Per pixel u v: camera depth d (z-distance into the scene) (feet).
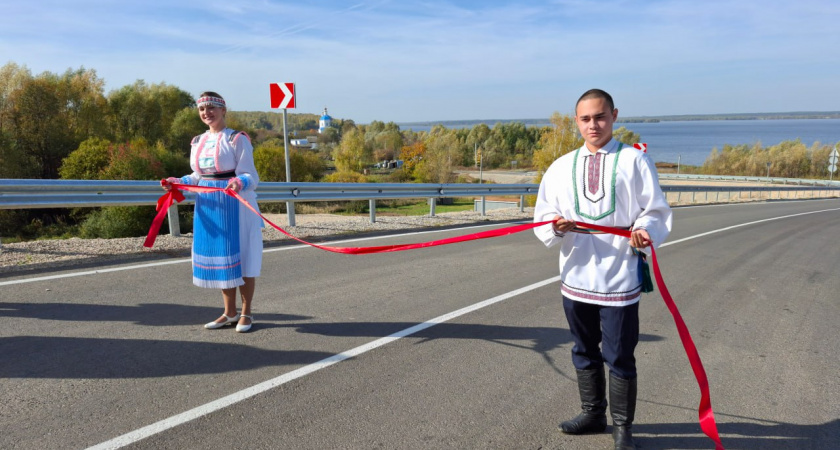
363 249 11.66
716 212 62.03
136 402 10.54
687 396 11.85
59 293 17.40
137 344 13.47
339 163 226.38
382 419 10.29
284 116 32.53
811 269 26.73
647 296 20.48
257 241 14.49
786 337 16.08
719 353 14.60
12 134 117.80
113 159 101.96
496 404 11.09
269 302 17.56
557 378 12.45
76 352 12.84
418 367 12.79
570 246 9.37
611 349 9.18
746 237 38.11
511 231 10.35
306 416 10.30
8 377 11.43
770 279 24.02
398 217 40.68
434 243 11.25
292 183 32.60
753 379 12.89
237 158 14.30
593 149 9.13
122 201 25.50
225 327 14.96
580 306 9.46
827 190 130.31
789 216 58.80
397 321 16.06
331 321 15.85
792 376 13.12
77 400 10.53
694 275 24.44
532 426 10.28
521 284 21.04
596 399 9.98
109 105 145.38
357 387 11.60
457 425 10.19
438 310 17.29
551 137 134.41
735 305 19.51
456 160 266.77
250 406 10.59
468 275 22.34
